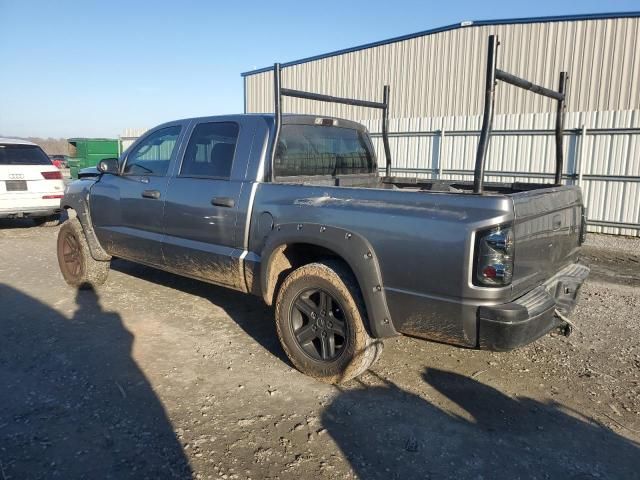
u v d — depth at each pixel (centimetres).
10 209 995
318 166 474
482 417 334
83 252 588
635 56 1272
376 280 328
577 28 1337
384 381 380
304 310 377
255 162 419
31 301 559
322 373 370
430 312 311
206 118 470
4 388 360
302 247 391
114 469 273
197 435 305
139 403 341
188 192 459
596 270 799
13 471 270
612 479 274
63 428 311
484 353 433
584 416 338
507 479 272
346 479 269
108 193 547
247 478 268
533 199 320
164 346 437
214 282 461
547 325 321
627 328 505
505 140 1254
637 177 1094
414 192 322
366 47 1739
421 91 1636
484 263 289
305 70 1922
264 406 340
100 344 439
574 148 1166
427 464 283
